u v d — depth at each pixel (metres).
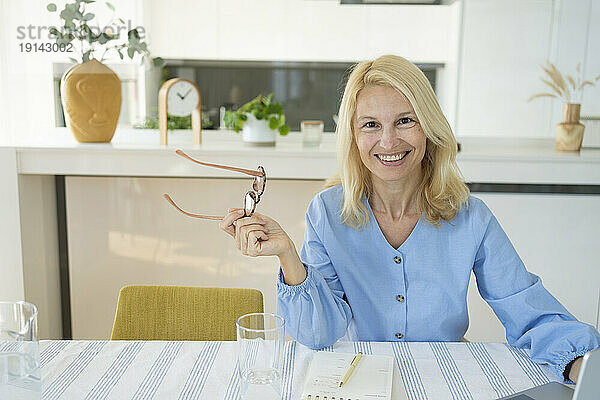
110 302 2.73
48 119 2.74
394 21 2.76
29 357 0.93
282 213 2.63
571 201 2.52
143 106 2.78
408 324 1.46
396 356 1.26
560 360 1.17
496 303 1.42
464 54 2.79
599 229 2.54
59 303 2.74
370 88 1.37
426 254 1.44
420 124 1.37
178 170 2.44
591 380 0.86
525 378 1.17
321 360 1.20
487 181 2.47
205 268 2.70
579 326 1.20
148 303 1.55
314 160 2.44
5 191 2.39
